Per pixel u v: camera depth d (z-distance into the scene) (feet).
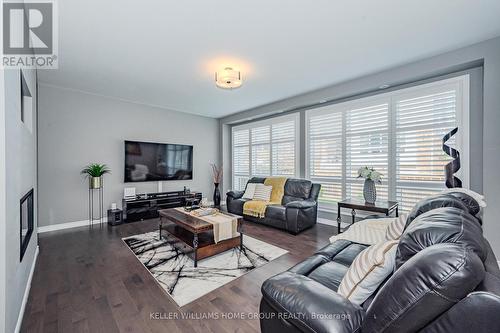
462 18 7.15
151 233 12.38
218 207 19.89
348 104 13.48
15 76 5.37
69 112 13.73
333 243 7.16
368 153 12.71
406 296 2.39
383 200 11.94
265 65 10.43
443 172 10.23
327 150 14.57
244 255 9.58
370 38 8.28
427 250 2.59
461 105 9.70
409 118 11.20
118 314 5.90
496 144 8.21
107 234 12.23
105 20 7.08
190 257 9.17
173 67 10.57
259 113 17.72
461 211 3.93
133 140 16.34
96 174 13.74
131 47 8.76
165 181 18.10
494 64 8.27
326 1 6.35
